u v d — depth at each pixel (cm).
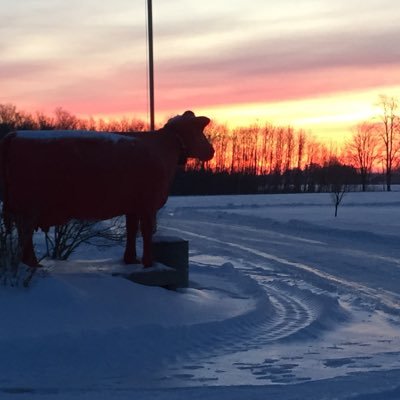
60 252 1174
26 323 790
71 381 679
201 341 841
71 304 850
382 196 6344
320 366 753
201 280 1293
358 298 1237
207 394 617
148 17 1762
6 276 870
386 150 9288
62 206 960
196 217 3581
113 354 752
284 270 1611
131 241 1088
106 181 967
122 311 876
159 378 696
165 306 929
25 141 950
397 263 1750
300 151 9812
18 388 649
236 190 8369
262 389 637
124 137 1002
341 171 7606
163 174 1018
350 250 2069
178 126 1077
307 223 3009
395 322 1041
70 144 959
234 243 2242
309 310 1102
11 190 943
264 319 999
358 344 881
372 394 606
